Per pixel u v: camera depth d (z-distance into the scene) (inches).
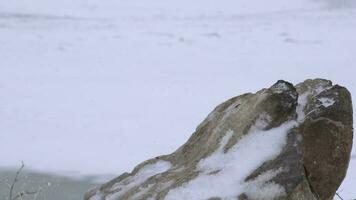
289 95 780.6
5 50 4790.8
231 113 821.2
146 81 3922.2
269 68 4468.5
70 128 2805.1
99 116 3031.5
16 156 2374.5
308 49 5275.6
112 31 5959.6
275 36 5979.3
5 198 1779.0
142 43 5393.7
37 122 2896.2
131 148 2512.3
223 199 716.7
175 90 3666.3
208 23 6761.8
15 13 6638.8
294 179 725.9
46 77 3954.2
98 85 3767.2
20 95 3444.9
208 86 3799.2
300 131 792.9
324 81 868.0
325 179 810.2
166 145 2559.1
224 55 4992.6
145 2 7795.3
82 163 2317.9
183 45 5383.9
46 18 6501.0
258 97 802.2
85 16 6766.7
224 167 756.6
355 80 4003.4
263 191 722.8
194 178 755.4
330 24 6806.1
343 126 807.1
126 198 821.2
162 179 807.7
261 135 768.9
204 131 872.9
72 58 4640.8
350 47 5393.7
